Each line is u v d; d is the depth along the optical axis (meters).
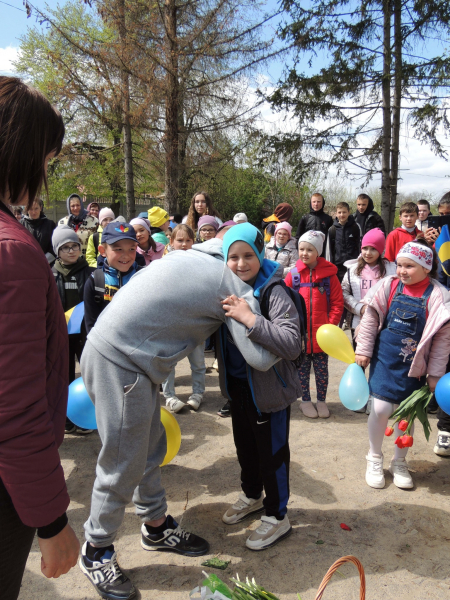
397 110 10.54
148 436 2.04
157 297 1.90
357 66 10.32
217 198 16.23
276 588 2.17
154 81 10.64
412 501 2.87
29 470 1.05
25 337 1.05
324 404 4.19
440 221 4.29
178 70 10.95
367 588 2.17
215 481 3.12
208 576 1.56
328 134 10.90
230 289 2.01
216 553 2.42
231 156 12.60
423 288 2.91
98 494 2.06
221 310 2.01
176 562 2.36
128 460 2.00
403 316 2.90
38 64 17.70
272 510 2.46
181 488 3.04
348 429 3.89
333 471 3.21
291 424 3.99
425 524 2.64
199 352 4.28
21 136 1.10
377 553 2.41
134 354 1.90
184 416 4.14
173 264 1.98
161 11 10.59
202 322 2.01
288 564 2.33
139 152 12.27
